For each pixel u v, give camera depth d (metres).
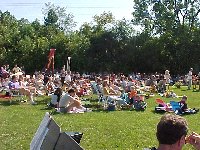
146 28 67.19
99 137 12.86
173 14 66.12
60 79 32.31
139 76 46.12
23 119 16.66
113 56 65.94
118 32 66.00
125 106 21.27
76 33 72.62
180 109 19.27
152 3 67.62
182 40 61.53
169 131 3.76
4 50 66.25
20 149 11.18
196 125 15.70
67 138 3.82
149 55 63.12
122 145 11.84
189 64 61.12
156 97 27.92
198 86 38.19
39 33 76.81
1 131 13.80
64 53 65.56
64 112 18.94
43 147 4.00
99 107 21.58
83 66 65.38
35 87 27.89
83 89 28.22
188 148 10.95
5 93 27.41
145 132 13.79
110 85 26.11
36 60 66.12
